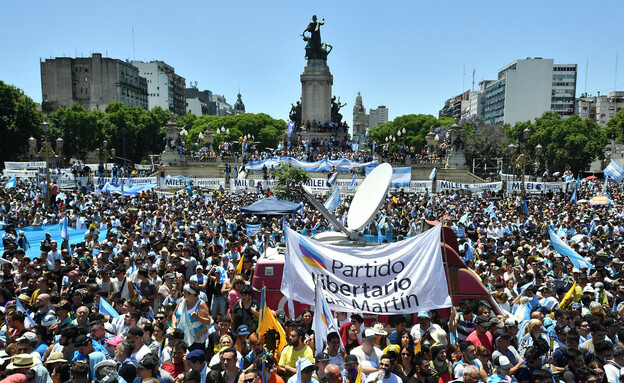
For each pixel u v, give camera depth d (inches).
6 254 684.1
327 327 335.9
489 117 6806.1
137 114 4156.0
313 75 3481.8
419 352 311.4
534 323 350.0
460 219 1102.4
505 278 577.6
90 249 706.2
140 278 490.0
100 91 4926.2
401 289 384.8
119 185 1710.1
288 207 956.6
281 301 445.1
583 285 494.9
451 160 2719.0
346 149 3358.8
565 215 1139.3
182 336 340.2
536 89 6018.7
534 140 3740.2
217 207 1309.1
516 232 892.6
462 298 427.2
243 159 2817.4
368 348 329.1
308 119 3516.2
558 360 324.2
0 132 2827.3
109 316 402.0
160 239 724.0
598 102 6456.7
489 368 331.0
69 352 321.1
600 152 3607.3
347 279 393.4
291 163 2407.7
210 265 603.5
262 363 281.6
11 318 348.8
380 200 485.1
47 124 1328.7
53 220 1198.9
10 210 1228.5
